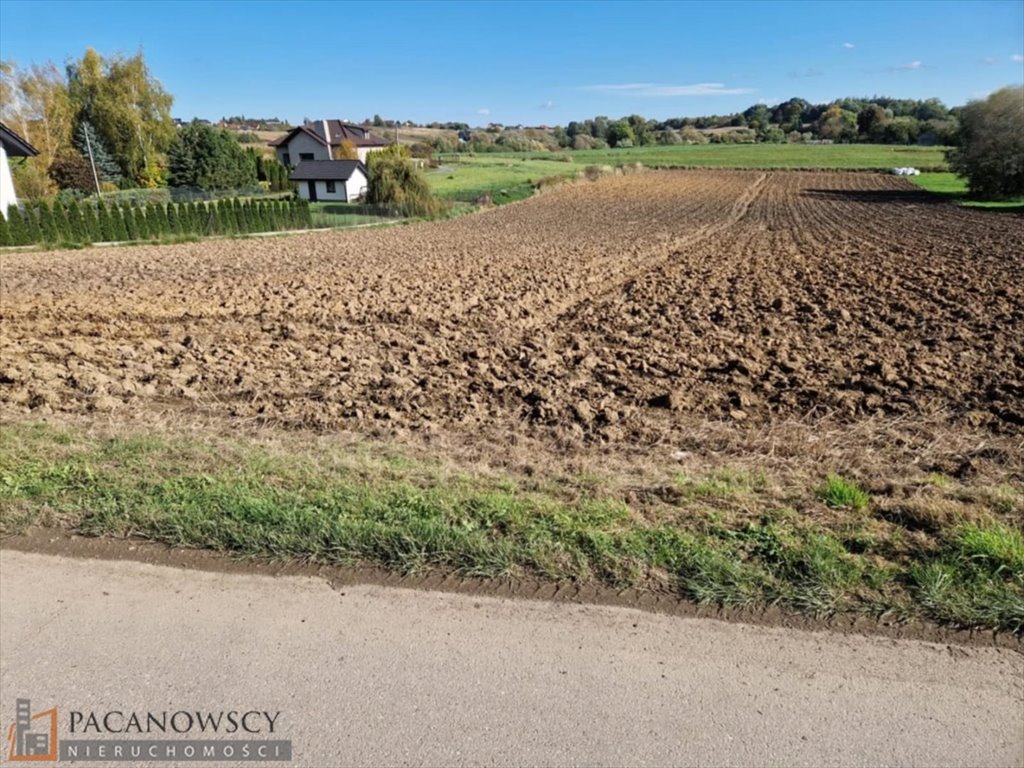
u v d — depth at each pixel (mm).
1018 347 9109
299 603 3312
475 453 5406
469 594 3391
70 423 6102
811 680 2791
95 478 4602
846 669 2855
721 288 14805
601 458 5355
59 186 53250
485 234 29766
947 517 4066
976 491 4566
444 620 3186
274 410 6695
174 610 3254
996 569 3467
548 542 3764
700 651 2969
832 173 68625
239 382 7805
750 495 4484
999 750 2449
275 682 2795
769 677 2809
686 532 3916
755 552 3697
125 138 63875
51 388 7371
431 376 8094
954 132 50719
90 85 62875
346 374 8133
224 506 4125
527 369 8453
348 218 36781
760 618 3193
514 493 4492
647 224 32188
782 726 2559
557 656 2938
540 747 2467
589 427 6266
